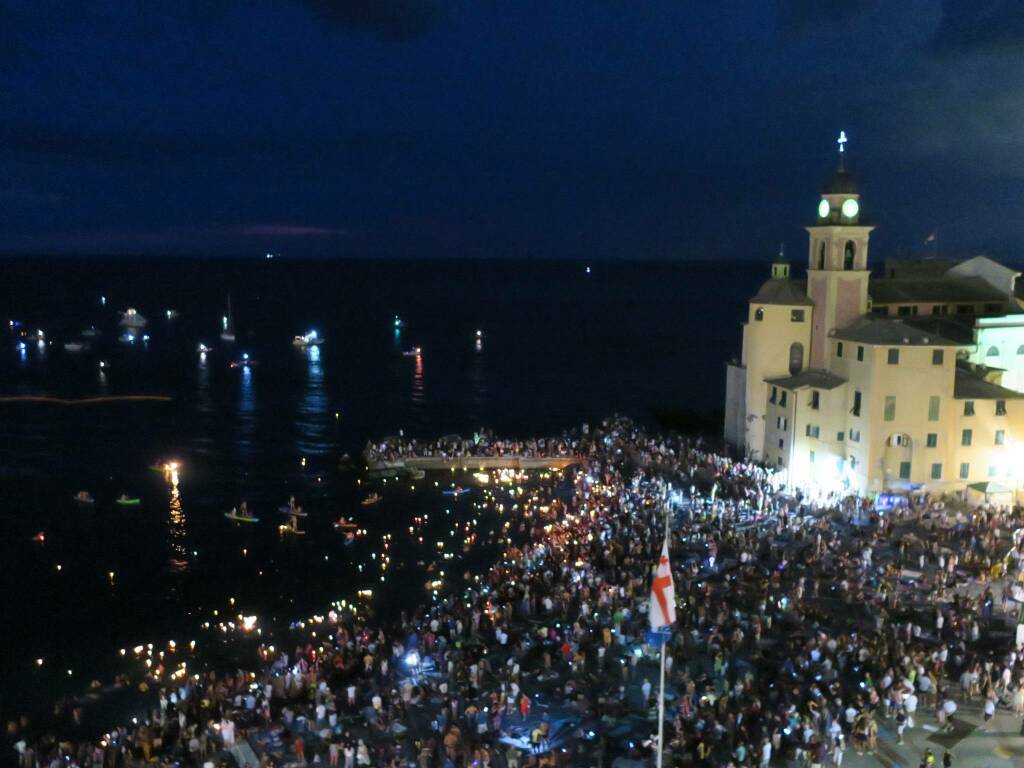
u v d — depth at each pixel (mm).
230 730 43188
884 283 92375
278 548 77688
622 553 64688
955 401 75062
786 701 41406
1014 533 61844
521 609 57406
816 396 82812
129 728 47281
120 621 63469
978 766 36500
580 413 144125
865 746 37906
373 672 51250
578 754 39531
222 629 61812
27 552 77125
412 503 89625
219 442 118750
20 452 112125
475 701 45594
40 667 56594
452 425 133250
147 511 87875
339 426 131000
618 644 50531
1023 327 84562
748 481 81938
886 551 61688
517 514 85312
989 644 47094
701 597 54969
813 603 53656
